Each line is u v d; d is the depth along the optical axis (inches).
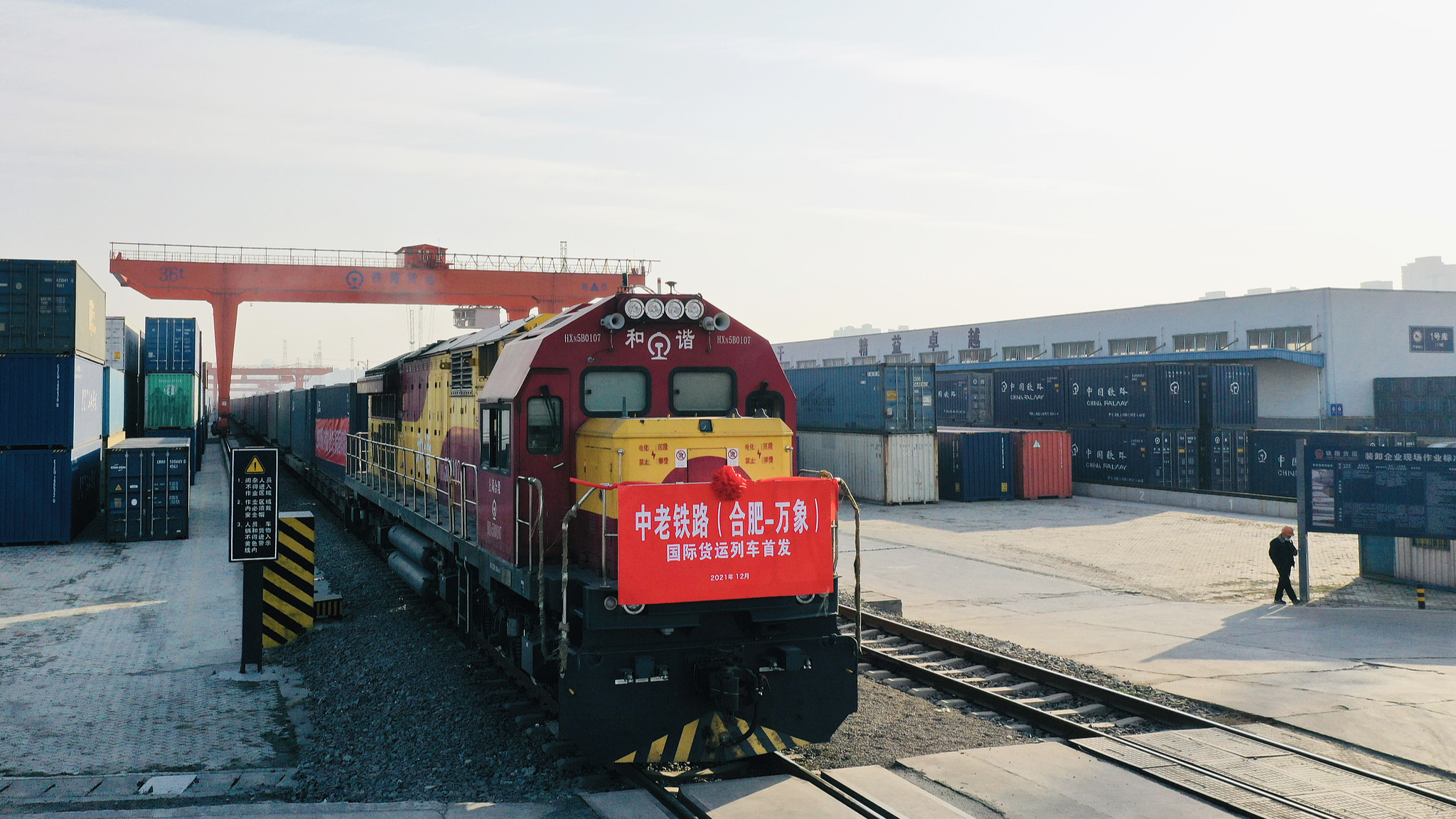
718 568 311.6
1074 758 344.5
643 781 322.0
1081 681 448.8
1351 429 1907.0
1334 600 711.1
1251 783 318.3
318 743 381.1
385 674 468.8
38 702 427.8
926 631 563.8
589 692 306.2
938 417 1945.1
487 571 413.4
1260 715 409.7
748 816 286.8
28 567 789.9
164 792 322.7
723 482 310.3
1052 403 1620.3
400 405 717.9
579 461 362.9
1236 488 1438.2
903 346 2906.0
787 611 324.8
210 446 2405.3
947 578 809.5
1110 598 724.7
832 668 335.3
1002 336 2568.9
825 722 334.3
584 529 355.6
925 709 419.5
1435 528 689.6
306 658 518.3
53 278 903.1
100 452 1101.7
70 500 915.4
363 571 752.3
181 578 753.0
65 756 359.3
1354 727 393.1
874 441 1392.7
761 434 346.3
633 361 372.5
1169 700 438.0
